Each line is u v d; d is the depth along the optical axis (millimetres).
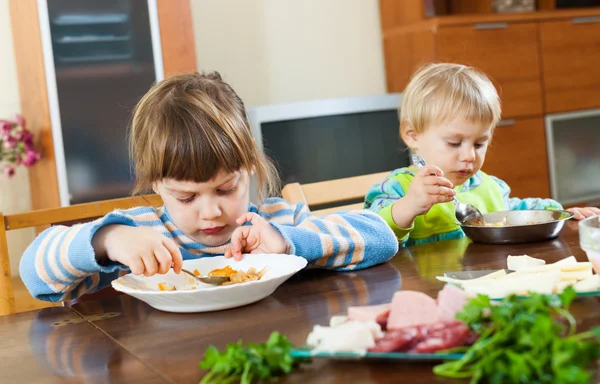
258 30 3293
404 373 560
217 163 1060
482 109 1581
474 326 572
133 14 2580
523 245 1125
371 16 3553
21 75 2787
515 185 3336
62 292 1051
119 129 2559
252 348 577
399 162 3006
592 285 702
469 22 3211
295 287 958
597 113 3553
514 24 3312
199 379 610
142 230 981
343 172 2867
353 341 582
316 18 3426
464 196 1681
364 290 900
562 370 449
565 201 3482
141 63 2594
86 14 2512
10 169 2826
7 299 1218
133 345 754
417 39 3281
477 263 1005
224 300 849
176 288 979
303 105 2768
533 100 3371
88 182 2521
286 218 1318
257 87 3299
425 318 617
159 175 1084
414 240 1562
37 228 2789
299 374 582
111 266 990
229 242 1212
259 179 1325
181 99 1108
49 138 2510
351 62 3514
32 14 2486
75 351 756
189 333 774
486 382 518
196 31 3145
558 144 3447
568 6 3721
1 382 673
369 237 1064
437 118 1593
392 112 2982
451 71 1646
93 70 2521
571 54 3473
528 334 492
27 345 802
